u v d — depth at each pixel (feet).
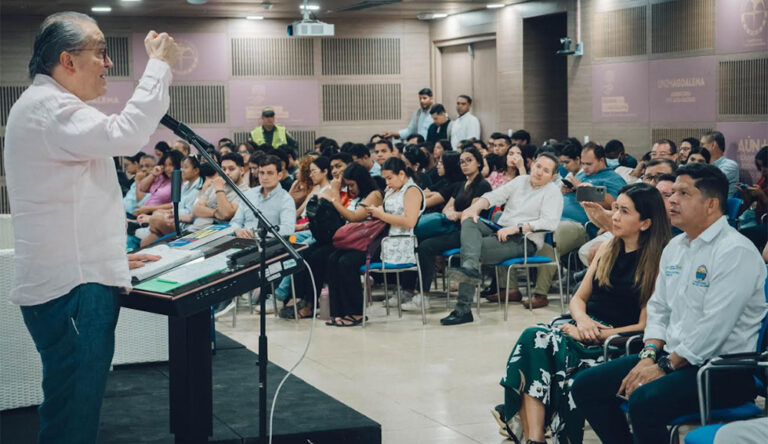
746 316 11.00
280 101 49.29
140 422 13.23
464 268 22.49
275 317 24.48
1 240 17.34
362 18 49.62
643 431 11.04
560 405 12.66
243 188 26.05
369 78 50.16
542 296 24.32
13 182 9.29
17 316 13.98
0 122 45.52
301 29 37.32
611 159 31.45
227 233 12.42
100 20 46.39
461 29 47.06
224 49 48.26
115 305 9.74
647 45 34.78
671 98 33.91
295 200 27.12
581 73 38.24
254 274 10.77
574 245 23.75
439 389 17.01
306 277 24.23
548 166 23.15
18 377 14.08
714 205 11.15
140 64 46.98
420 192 23.18
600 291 13.32
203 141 10.57
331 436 12.80
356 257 22.91
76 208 9.29
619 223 12.87
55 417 9.66
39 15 45.27
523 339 12.91
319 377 18.02
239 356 17.47
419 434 14.43
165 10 44.45
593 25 37.40
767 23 29.86
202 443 12.07
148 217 28.50
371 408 15.90
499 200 23.71
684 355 10.92
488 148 36.70
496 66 45.60
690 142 27.94
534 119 42.80
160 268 10.83
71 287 9.32
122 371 16.12
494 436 14.26
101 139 8.99
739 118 31.17
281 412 13.69
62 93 9.21
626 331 12.66
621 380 11.72
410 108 50.67
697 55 32.65
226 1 41.34
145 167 33.86
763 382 11.12
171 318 12.03
